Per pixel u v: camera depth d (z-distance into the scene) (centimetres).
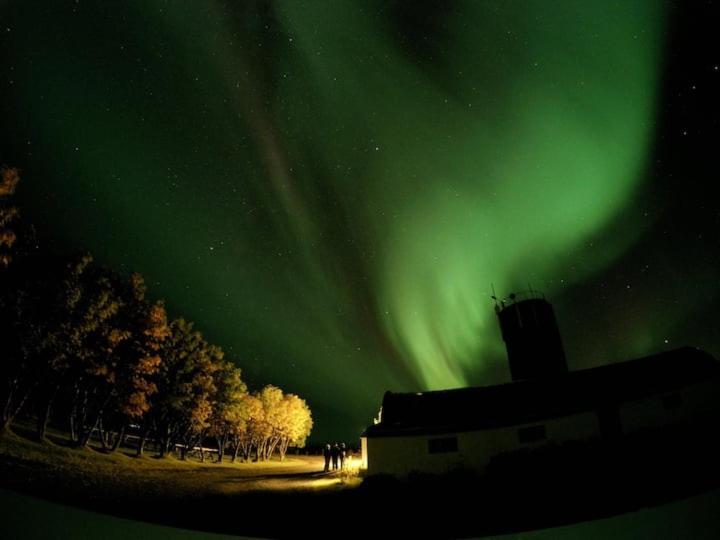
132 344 2939
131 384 2930
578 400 2541
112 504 1474
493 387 2984
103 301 2505
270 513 1641
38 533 1088
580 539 1206
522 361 3441
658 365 2795
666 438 2247
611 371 2870
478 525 1460
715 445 2078
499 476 2188
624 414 2397
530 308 3528
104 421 3359
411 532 1430
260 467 4359
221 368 4288
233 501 1841
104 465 2392
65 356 2362
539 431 2406
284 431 5838
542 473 2108
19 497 1331
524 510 1591
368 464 2409
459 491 2052
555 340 3428
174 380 3534
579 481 1916
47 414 2536
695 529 1142
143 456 3328
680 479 1695
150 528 1257
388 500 1939
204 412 3747
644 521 1262
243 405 4494
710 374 2483
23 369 2353
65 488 1592
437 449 2411
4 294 2200
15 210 2031
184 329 3738
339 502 1906
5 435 2227
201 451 4625
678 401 2417
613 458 2112
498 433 2406
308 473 3300
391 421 2680
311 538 1355
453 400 2873
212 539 1242
